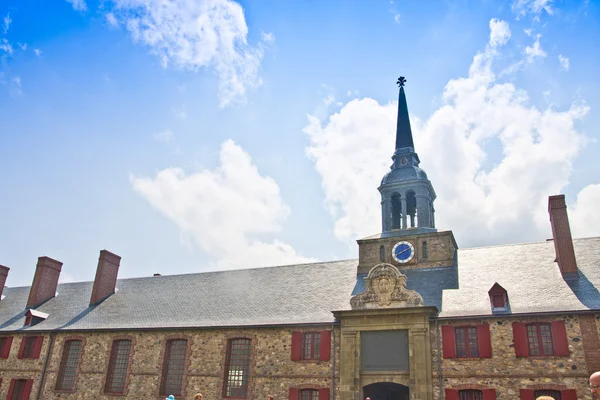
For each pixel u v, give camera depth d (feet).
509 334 73.87
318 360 83.87
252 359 88.84
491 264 91.25
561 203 85.61
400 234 101.04
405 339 79.61
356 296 84.84
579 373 67.87
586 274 79.36
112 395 96.89
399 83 122.93
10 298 135.64
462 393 73.92
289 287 103.96
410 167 108.27
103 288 122.31
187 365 93.45
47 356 106.63
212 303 105.19
